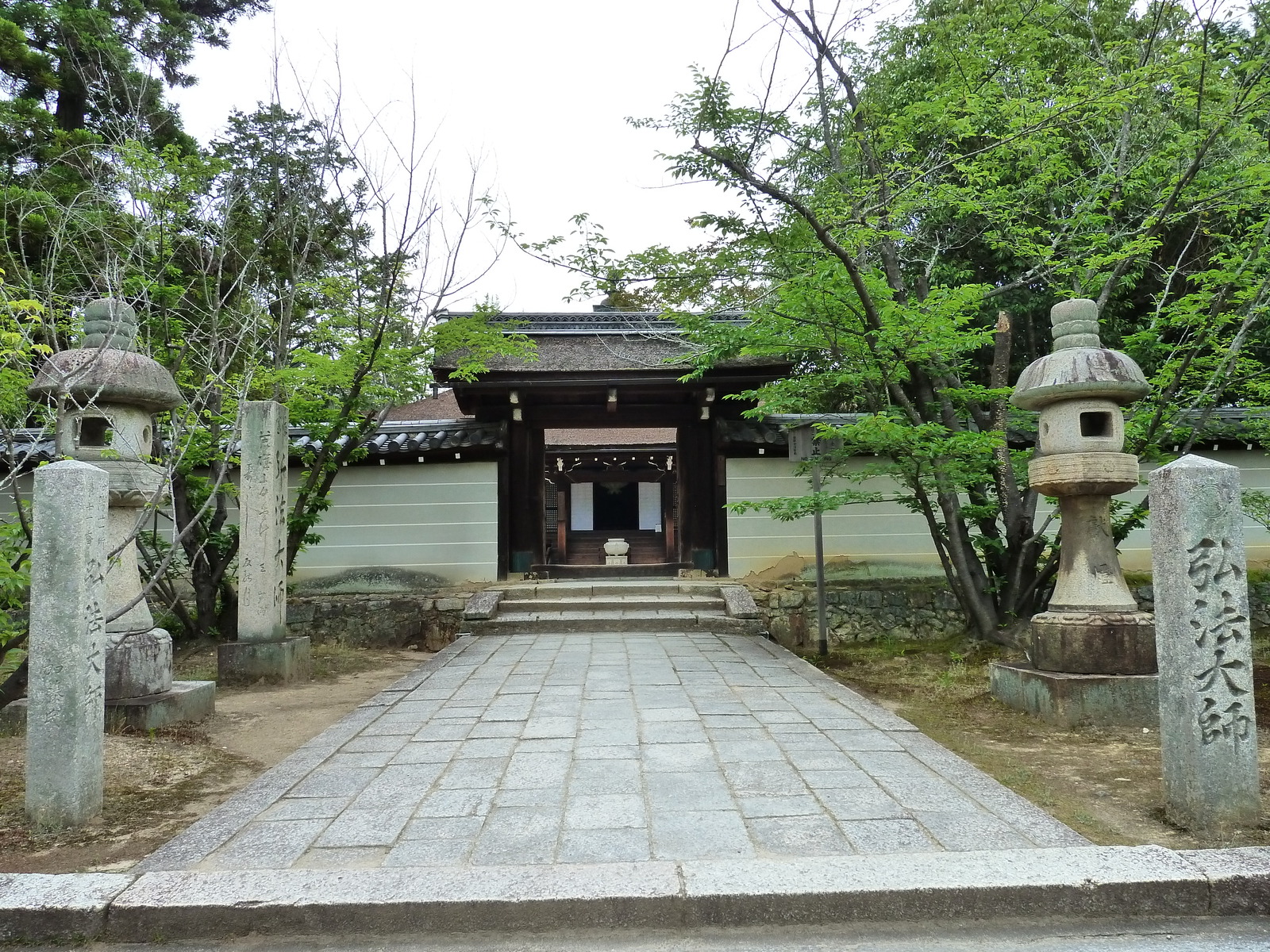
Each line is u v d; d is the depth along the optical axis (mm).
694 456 14531
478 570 13602
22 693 6648
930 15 11562
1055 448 6707
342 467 13625
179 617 10898
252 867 3545
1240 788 3896
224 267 11289
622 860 3553
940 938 3121
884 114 10539
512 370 13492
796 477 13797
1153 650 6273
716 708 6625
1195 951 3025
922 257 12336
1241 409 12711
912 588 12977
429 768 4996
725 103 7922
